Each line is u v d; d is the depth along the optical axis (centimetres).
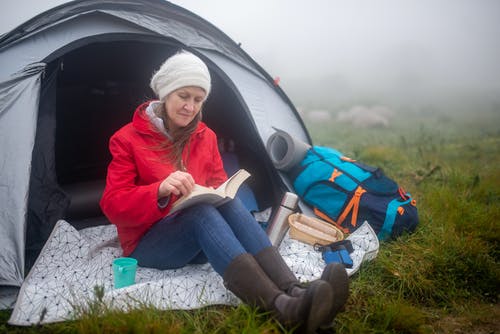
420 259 239
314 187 292
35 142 226
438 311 207
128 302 174
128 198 172
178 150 194
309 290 142
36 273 201
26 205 205
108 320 158
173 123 193
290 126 356
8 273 188
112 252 224
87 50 359
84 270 209
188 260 195
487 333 190
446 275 229
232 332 160
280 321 153
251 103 318
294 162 301
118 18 265
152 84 194
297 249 242
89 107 366
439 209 321
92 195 317
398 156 554
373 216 267
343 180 282
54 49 239
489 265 241
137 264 202
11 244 195
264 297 158
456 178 404
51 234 213
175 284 190
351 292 206
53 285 191
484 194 371
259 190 327
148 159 187
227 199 179
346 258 226
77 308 167
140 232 194
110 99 377
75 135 359
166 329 159
